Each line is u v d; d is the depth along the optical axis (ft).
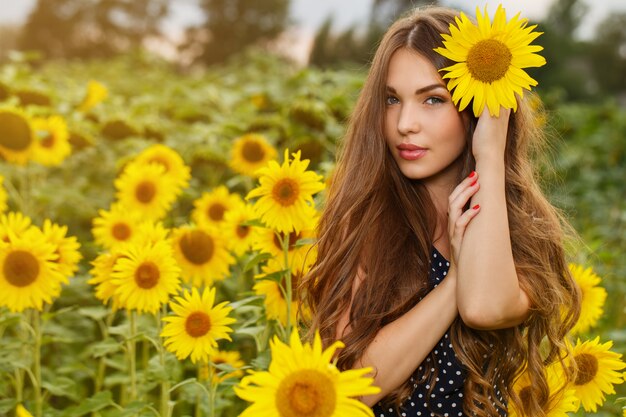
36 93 13.41
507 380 6.17
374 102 6.16
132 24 118.52
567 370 6.36
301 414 4.16
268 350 7.02
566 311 6.95
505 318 5.57
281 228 6.64
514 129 6.47
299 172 6.64
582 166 21.52
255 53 23.67
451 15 6.09
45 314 8.29
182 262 8.55
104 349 7.88
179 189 10.66
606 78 81.56
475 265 5.51
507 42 5.51
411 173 5.99
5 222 8.04
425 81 5.85
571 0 74.69
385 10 86.17
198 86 18.26
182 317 6.70
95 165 14.46
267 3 116.26
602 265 12.63
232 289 9.40
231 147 12.60
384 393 5.67
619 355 6.48
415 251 6.21
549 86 63.21
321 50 82.02
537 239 6.23
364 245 6.23
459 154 6.11
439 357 6.03
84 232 12.27
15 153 11.36
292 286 7.31
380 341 5.68
